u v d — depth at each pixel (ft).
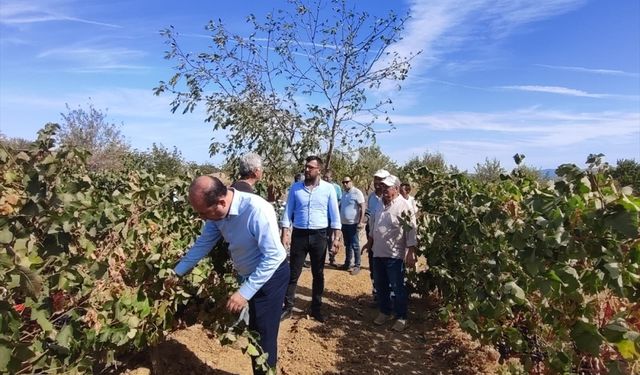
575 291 10.23
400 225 19.11
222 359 15.16
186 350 15.16
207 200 11.29
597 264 9.52
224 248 15.89
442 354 16.88
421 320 20.72
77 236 10.34
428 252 21.17
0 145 9.82
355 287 26.66
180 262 13.06
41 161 9.76
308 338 17.74
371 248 22.36
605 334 9.21
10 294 8.61
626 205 8.89
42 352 9.36
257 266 11.96
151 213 14.48
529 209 11.13
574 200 9.86
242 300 11.60
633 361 9.35
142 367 14.49
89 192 11.46
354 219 30.25
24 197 10.03
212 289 15.07
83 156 10.10
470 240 15.75
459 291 18.10
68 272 9.59
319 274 19.79
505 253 13.21
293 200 19.69
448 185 20.74
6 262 8.03
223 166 29.91
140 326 12.99
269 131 29.30
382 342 17.97
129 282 12.73
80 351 10.52
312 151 29.86
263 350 12.64
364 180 49.88
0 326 8.02
